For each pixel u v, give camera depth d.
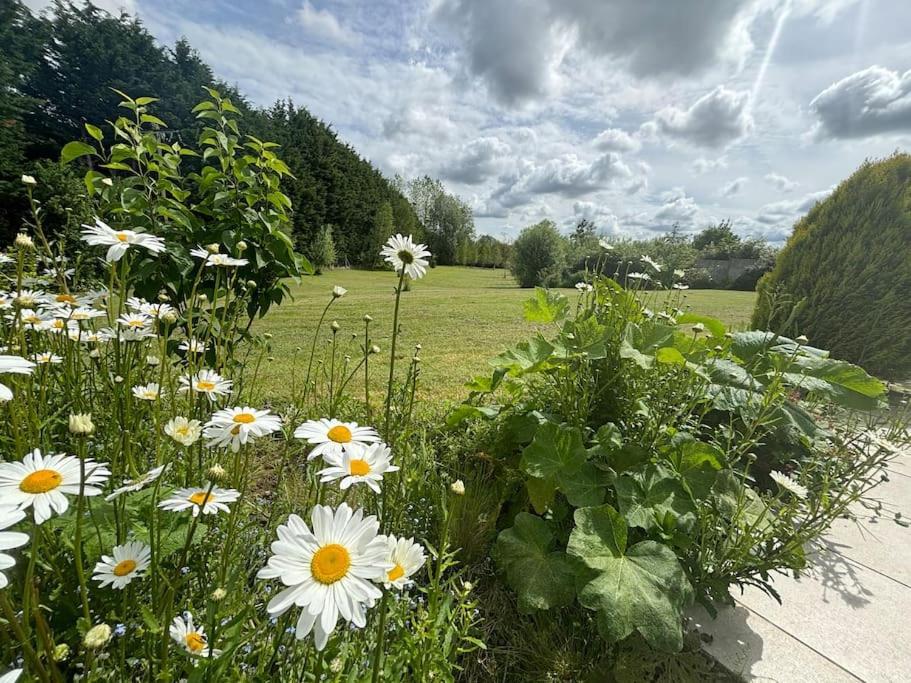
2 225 9.87
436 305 10.55
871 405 1.90
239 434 0.86
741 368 2.04
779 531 1.39
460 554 1.57
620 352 1.74
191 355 1.17
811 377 1.99
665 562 1.28
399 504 1.36
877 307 3.97
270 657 0.83
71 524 0.89
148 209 2.05
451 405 2.71
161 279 1.99
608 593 1.18
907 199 3.93
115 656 0.78
